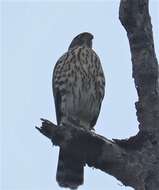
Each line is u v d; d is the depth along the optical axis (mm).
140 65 9789
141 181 9492
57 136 10094
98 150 9797
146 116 9688
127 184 9758
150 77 9734
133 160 9617
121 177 9734
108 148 9742
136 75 9836
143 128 9711
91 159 9891
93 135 9875
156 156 9555
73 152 10047
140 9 9812
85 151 9883
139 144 9719
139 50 9828
